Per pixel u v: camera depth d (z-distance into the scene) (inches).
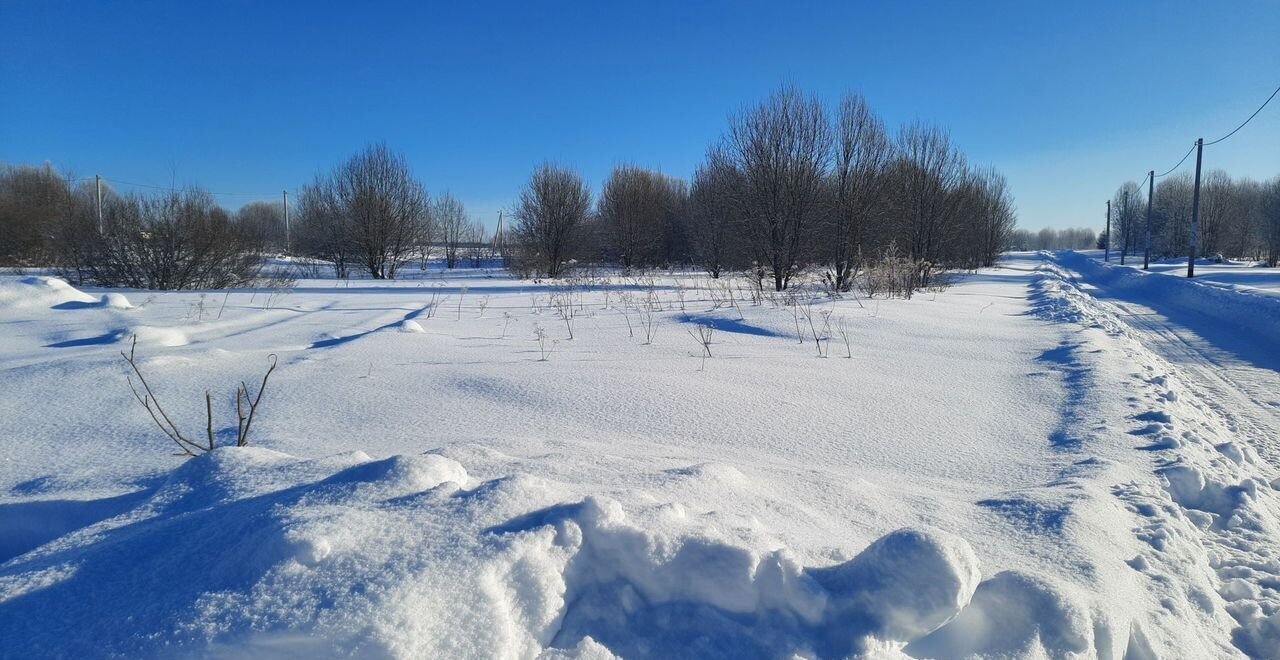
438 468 101.7
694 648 75.9
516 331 406.3
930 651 79.7
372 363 285.3
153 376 252.1
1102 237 4042.8
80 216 712.4
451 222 1761.8
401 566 75.2
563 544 82.2
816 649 76.0
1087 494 140.1
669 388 244.8
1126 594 101.3
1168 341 498.3
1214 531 144.3
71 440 180.5
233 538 83.6
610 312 519.2
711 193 1178.6
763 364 296.7
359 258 1225.4
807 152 751.7
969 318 482.3
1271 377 354.3
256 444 175.0
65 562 86.9
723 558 80.7
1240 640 106.4
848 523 121.7
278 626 68.0
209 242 713.6
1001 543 116.7
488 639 70.2
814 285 768.9
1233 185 2773.1
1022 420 216.7
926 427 206.8
